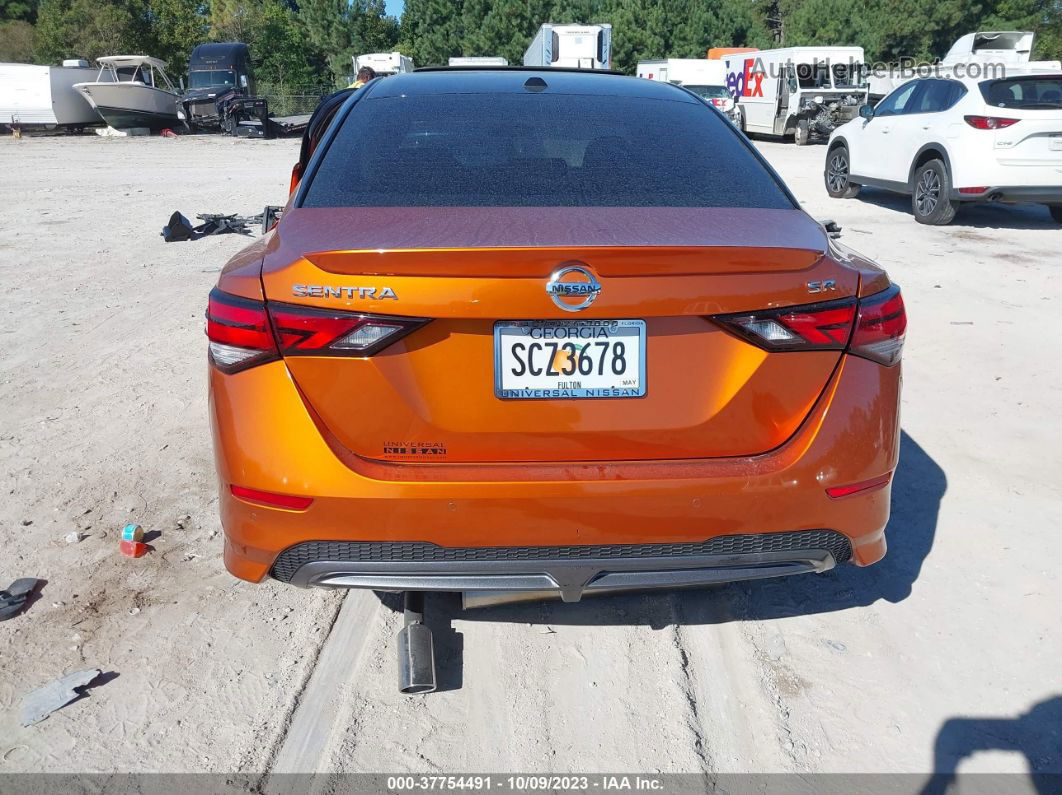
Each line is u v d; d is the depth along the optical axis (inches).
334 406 80.8
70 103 1133.7
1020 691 97.5
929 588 116.5
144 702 94.8
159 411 176.6
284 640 105.7
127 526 123.0
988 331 229.3
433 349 79.8
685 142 108.0
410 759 87.8
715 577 87.8
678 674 100.3
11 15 2373.3
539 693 97.3
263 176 615.8
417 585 85.3
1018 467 151.7
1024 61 800.9
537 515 81.7
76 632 106.2
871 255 327.6
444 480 80.7
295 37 2092.8
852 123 475.8
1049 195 368.8
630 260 77.3
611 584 87.1
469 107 112.2
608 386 81.5
